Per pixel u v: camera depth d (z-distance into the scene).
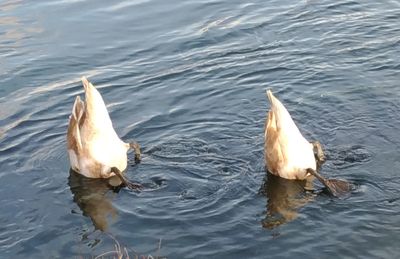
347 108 12.74
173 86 14.23
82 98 14.16
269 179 10.91
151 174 11.27
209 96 13.66
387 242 9.22
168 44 16.31
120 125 12.91
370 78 13.75
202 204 10.36
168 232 9.77
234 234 9.62
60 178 11.44
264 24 16.84
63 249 9.58
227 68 14.77
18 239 9.88
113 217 10.23
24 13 18.47
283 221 9.81
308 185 10.69
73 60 15.93
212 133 12.34
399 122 12.15
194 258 9.17
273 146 10.77
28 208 10.65
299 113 12.77
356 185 10.52
